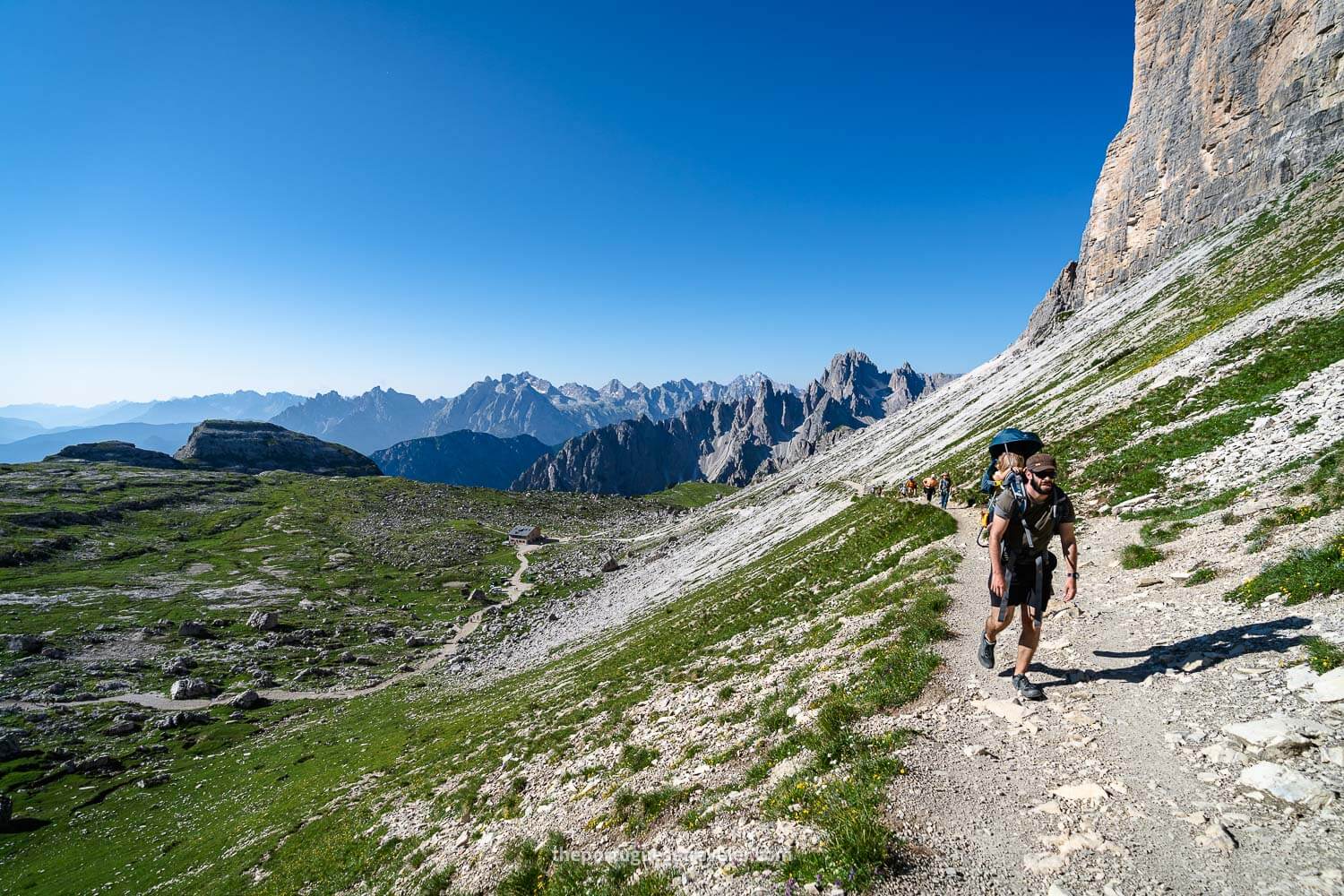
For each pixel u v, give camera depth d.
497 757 25.38
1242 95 97.62
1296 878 4.53
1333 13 80.56
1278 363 24.33
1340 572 8.73
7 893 36.97
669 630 41.50
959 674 10.28
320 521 189.62
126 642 94.12
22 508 161.88
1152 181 122.38
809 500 97.00
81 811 48.28
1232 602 9.82
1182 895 4.69
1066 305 159.75
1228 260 70.62
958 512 31.91
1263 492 14.59
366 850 21.27
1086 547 16.98
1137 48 133.88
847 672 13.35
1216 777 5.91
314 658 90.31
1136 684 8.19
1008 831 5.95
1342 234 44.47
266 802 40.94
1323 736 5.89
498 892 10.13
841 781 7.57
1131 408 31.34
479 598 122.94
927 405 171.75
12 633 93.38
